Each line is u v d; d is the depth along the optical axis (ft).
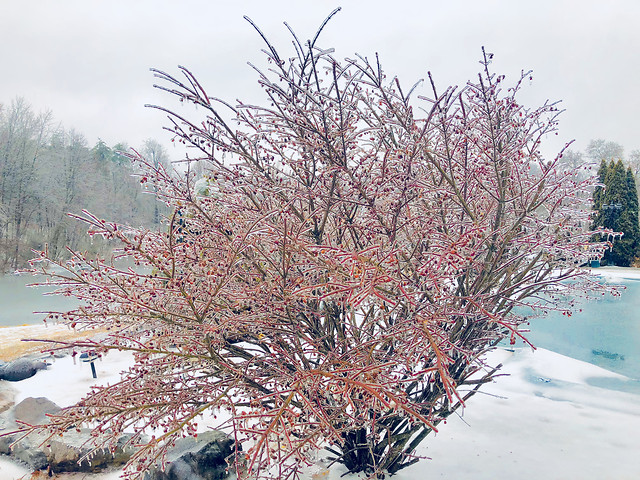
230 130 8.98
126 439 12.86
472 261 8.70
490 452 12.78
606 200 85.71
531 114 9.64
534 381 19.86
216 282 8.76
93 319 9.02
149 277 8.88
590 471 11.56
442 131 9.29
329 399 8.96
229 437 12.36
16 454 13.08
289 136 9.24
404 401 7.77
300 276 9.64
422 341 7.72
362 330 9.62
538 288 11.04
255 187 9.64
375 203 9.95
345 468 11.69
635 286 52.95
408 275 9.34
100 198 113.91
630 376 20.56
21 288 59.41
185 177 10.03
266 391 9.70
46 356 23.34
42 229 106.52
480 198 11.23
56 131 126.52
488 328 11.14
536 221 9.57
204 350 9.13
